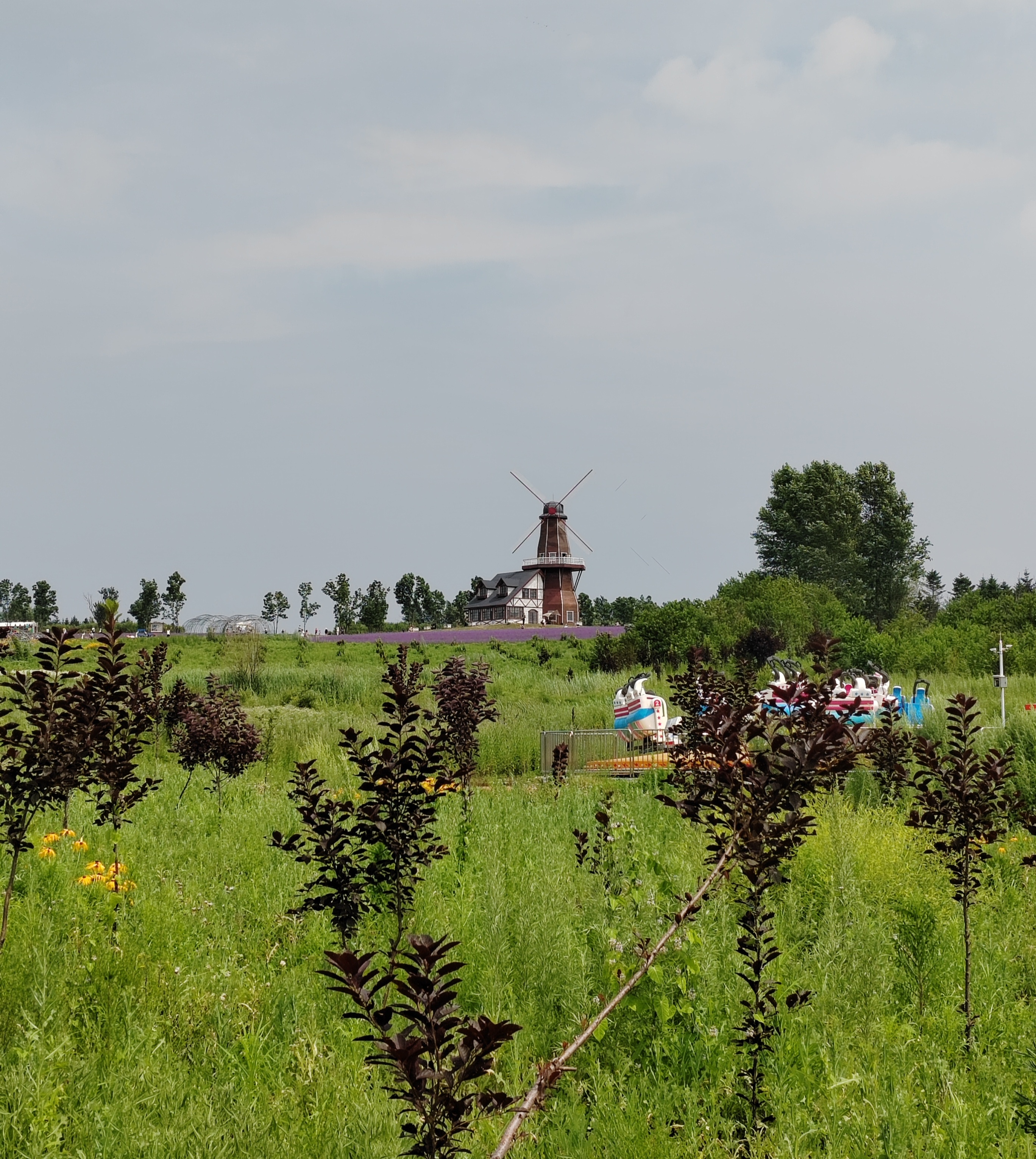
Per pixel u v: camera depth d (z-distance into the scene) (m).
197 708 15.66
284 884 9.09
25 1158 4.47
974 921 8.97
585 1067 5.90
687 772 12.43
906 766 13.82
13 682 6.96
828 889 8.58
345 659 58.28
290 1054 5.88
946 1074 6.04
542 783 17.48
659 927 6.73
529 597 110.19
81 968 6.51
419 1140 3.98
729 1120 5.60
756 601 54.31
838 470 83.00
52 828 10.41
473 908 8.28
